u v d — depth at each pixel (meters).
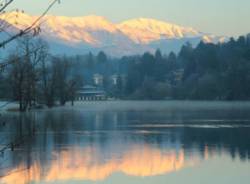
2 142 62.03
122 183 60.50
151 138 110.19
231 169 69.38
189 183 60.62
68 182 59.38
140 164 73.50
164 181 61.94
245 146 95.12
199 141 104.56
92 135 115.44
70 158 76.81
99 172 66.50
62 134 116.44
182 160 77.75
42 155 78.31
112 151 86.62
